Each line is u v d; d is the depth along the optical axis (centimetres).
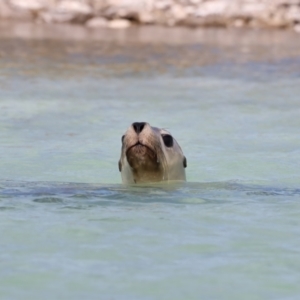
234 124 4100
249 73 5988
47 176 2986
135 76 5812
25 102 4641
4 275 1630
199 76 5841
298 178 2952
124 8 10175
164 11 10188
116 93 5031
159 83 5484
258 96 4959
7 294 1525
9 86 5200
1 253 1778
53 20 10200
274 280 1617
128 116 4291
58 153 3419
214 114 4366
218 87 5312
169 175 2662
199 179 2922
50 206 2252
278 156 3381
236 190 2559
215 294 1536
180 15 10106
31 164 3203
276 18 9919
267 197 2438
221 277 1634
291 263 1730
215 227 2031
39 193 2447
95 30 9375
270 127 4031
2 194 2427
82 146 3569
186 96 4947
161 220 2097
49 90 5088
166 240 1900
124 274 1644
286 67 6303
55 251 1797
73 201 2327
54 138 3738
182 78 5731
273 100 4825
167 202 2334
